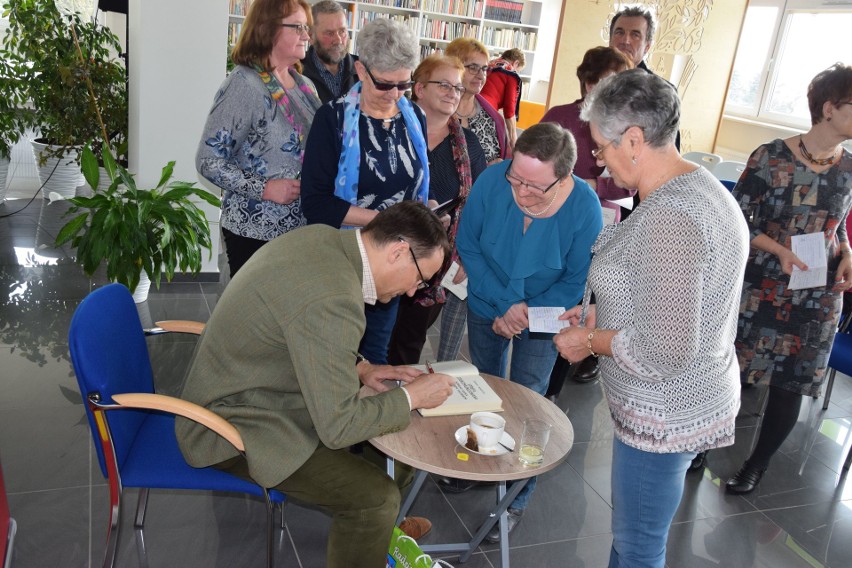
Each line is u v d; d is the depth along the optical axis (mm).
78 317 1671
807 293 2605
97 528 2209
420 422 1785
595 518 2604
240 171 2498
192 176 4055
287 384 1696
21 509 2234
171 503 2371
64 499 2311
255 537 2266
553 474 2842
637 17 3471
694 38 6934
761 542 2590
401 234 1602
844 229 2672
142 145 3904
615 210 3059
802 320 2627
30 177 6000
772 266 2639
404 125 2412
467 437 1688
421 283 1700
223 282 4312
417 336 2881
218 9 3770
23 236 4676
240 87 2469
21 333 3377
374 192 2391
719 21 6945
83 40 5129
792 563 2492
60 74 4914
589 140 2996
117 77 5047
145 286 3881
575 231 2121
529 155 1931
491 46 8758
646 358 1393
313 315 1524
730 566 2438
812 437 3428
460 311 2742
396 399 1658
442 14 8367
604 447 3090
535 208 2109
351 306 1546
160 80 3805
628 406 1512
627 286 1459
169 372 3193
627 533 1638
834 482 3049
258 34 2482
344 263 1599
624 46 3500
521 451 1653
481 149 2828
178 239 3547
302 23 2498
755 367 2729
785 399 2734
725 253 1363
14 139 5172
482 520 2486
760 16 7418
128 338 1901
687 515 2693
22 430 2631
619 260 1459
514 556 2346
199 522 2299
